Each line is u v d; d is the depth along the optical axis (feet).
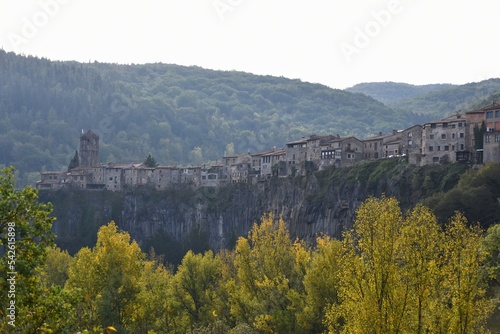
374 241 240.53
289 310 392.47
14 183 193.36
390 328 229.25
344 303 248.32
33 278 189.37
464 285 228.84
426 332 231.91
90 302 389.19
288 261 445.37
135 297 387.75
